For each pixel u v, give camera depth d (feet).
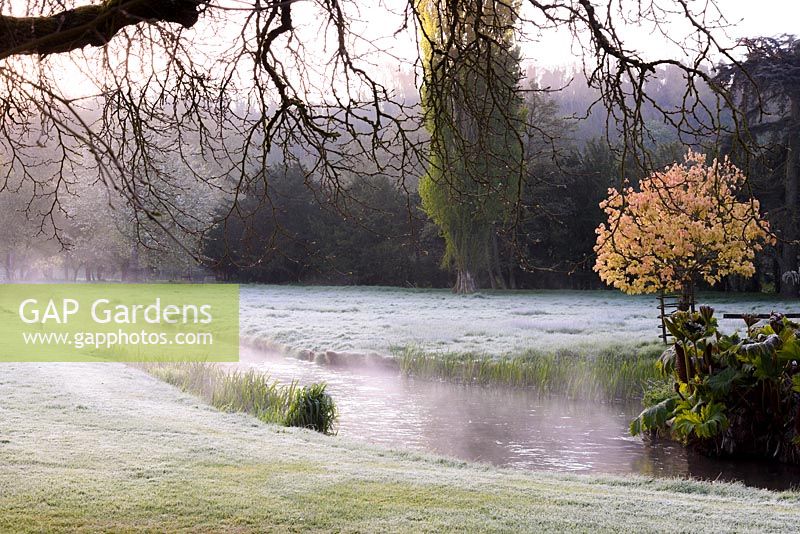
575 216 169.07
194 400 34.04
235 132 18.56
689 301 56.65
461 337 70.79
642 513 17.88
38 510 16.90
